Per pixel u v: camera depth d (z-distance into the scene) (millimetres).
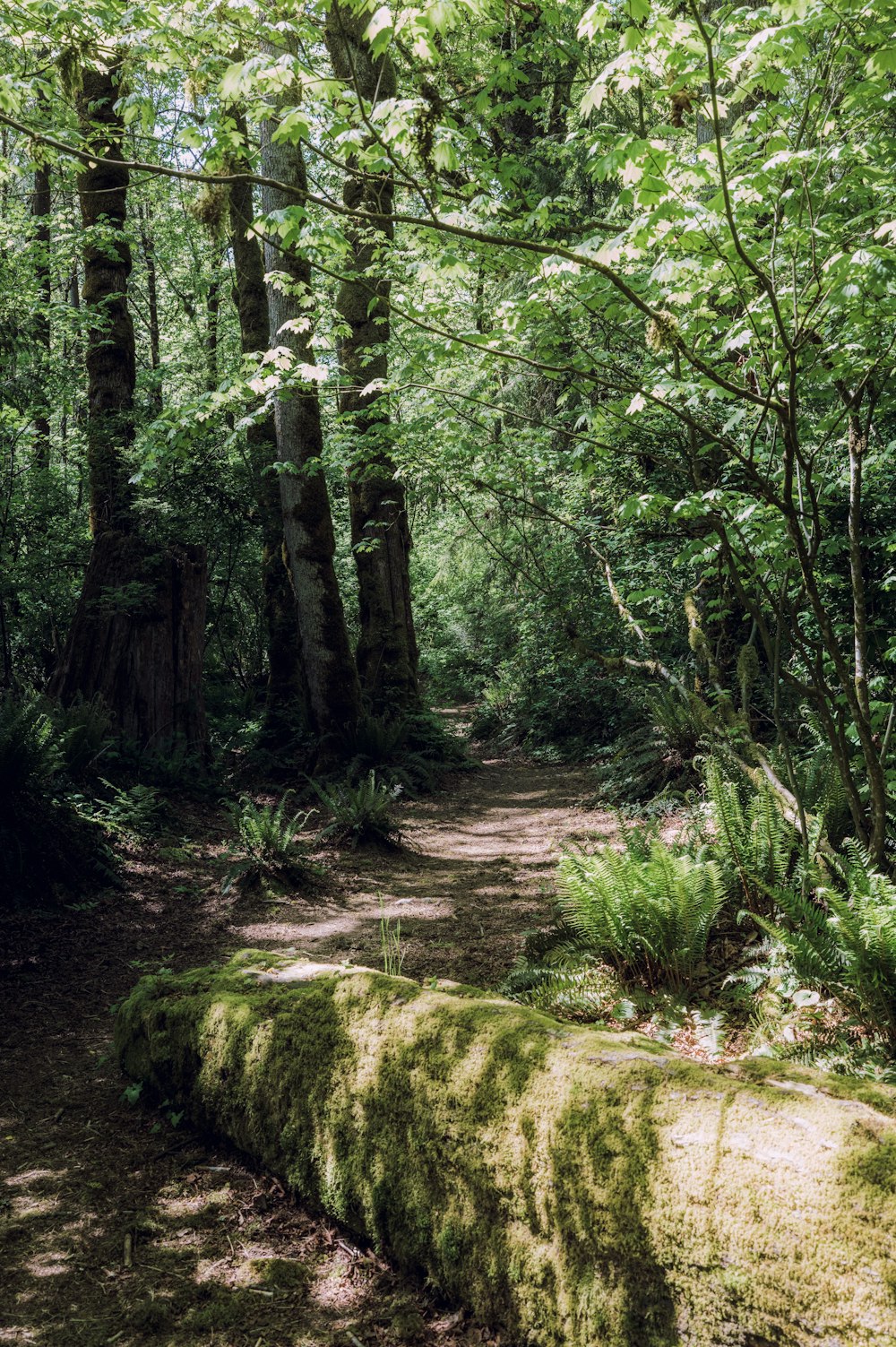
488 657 20875
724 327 4496
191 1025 3625
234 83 3162
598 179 3146
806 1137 1984
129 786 8766
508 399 10805
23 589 11508
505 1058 2592
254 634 14656
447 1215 2588
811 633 6996
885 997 3549
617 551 10992
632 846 5273
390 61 5168
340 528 19109
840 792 5207
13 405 12273
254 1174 3287
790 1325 1852
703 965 4523
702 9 6594
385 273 7000
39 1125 3688
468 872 7828
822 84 3453
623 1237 2146
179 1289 2693
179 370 16594
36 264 12500
